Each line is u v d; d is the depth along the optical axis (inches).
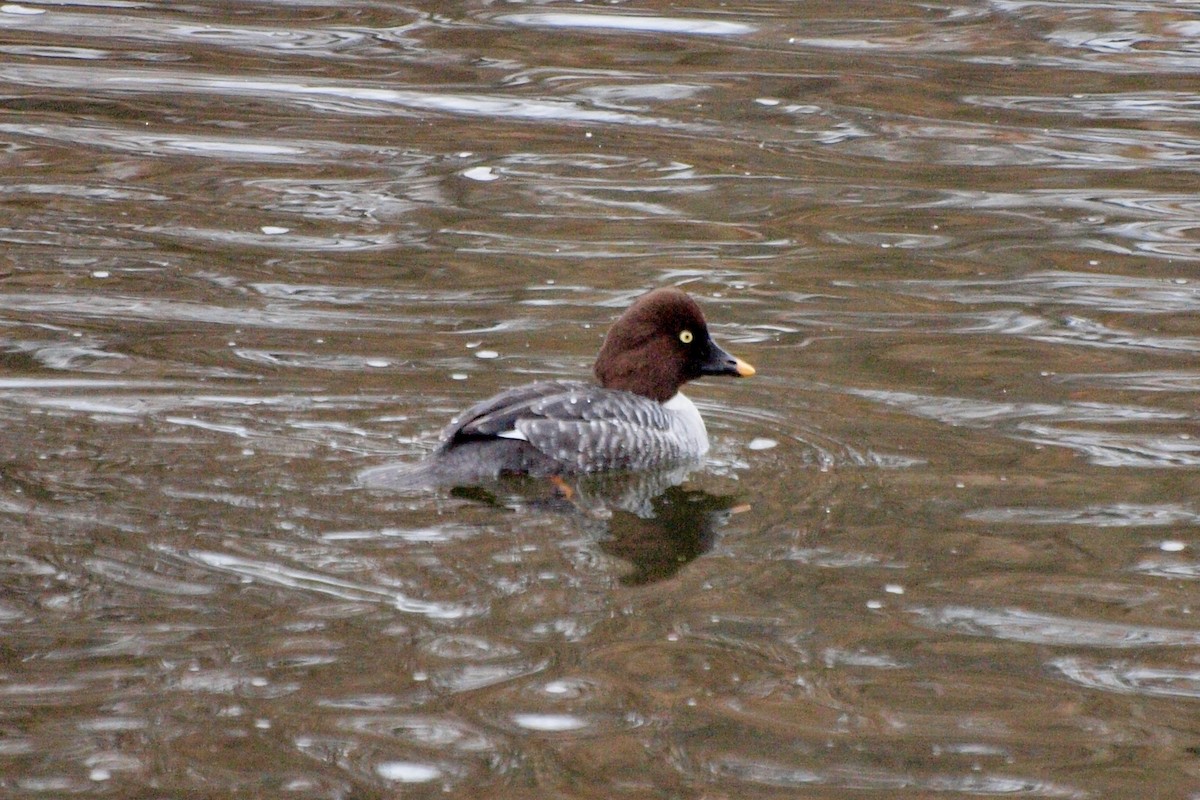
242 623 362.3
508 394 476.4
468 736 323.9
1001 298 628.7
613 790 309.1
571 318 599.8
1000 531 430.0
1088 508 444.8
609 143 823.1
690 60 959.6
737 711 338.3
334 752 316.8
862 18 1042.1
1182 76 928.9
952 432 503.2
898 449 489.4
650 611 379.2
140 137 817.5
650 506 444.5
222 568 388.2
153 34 1011.9
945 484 462.6
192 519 414.3
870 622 378.3
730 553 414.3
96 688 334.0
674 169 785.6
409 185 757.3
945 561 411.8
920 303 623.8
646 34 1011.3
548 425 462.6
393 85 917.8
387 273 647.1
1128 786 314.0
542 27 1027.3
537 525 425.7
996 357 569.0
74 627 357.7
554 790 308.3
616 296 624.4
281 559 394.9
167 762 310.8
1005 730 333.1
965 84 917.8
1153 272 657.6
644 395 510.3
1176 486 459.5
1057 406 522.6
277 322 587.5
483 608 376.2
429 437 482.0
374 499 432.8
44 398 499.8
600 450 466.0
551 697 339.3
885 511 443.2
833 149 818.2
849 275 653.9
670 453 479.8
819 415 519.2
